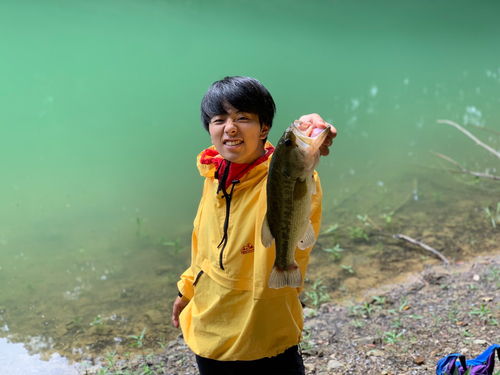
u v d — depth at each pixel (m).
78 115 14.17
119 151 11.06
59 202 7.75
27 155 10.81
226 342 1.82
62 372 3.43
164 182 8.80
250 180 1.74
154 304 4.45
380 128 12.09
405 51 24.30
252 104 1.66
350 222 6.24
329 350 3.30
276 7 23.84
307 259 1.79
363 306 3.98
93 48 19.64
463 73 19.30
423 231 5.69
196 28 22.14
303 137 1.46
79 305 4.46
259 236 1.69
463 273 4.38
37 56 18.66
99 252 5.71
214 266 1.84
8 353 3.71
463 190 7.13
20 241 6.10
